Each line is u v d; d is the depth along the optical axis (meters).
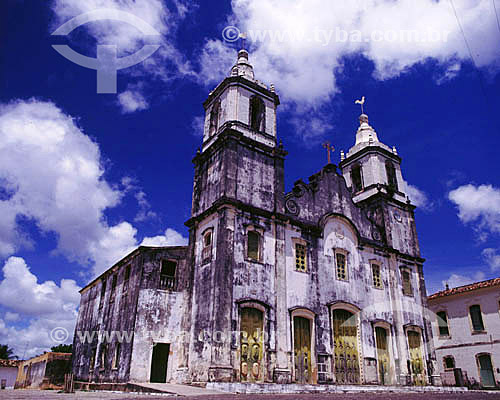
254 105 27.72
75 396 12.78
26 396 12.23
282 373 20.31
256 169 24.38
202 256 22.81
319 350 22.48
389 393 17.62
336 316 24.55
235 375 18.98
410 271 30.00
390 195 31.11
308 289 23.52
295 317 22.64
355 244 27.41
